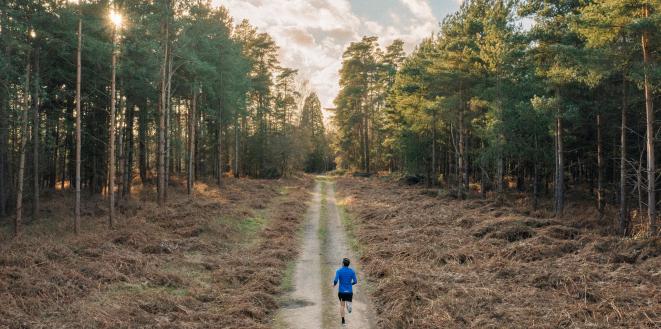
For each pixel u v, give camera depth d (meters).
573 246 15.66
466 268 14.52
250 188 37.56
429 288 12.52
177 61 28.08
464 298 11.62
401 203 29.83
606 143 27.33
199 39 27.08
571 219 21.23
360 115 60.50
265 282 13.74
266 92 52.03
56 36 20.48
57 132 30.06
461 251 16.17
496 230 18.52
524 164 36.75
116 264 14.01
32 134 26.20
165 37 24.83
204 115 40.53
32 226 19.75
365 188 42.50
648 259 13.48
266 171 54.47
